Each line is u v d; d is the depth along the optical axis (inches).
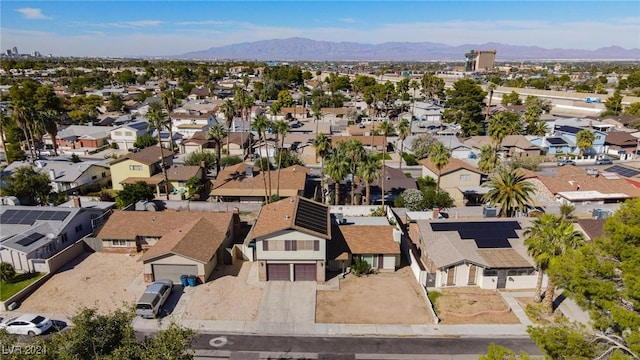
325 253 1567.4
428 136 3595.0
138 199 2326.5
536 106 4347.9
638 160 3523.6
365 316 1376.7
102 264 1727.4
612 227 803.4
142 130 4018.2
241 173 2706.7
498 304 1435.8
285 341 1249.4
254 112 5157.5
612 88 7775.6
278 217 1654.8
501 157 3577.8
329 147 2657.5
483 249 1585.9
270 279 1604.3
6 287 1525.6
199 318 1362.0
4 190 2252.7
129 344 732.7
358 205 2352.4
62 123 4798.2
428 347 1222.9
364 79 7352.4
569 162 3400.6
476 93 4680.1
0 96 5851.4
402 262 1768.0
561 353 778.8
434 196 2290.8
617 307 721.6
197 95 6919.3
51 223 1841.8
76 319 757.3
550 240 1310.3
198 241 1658.5
